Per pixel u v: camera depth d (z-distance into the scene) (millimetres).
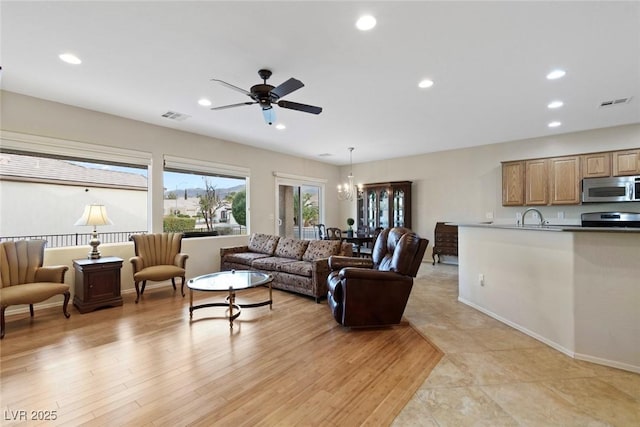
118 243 4262
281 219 7027
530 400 1817
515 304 2959
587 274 2287
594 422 1620
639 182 4375
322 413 1720
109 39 2398
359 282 2906
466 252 3795
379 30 2279
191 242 5133
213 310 3561
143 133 4559
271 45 2488
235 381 2047
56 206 4469
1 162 3797
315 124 4676
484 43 2457
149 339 2723
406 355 2418
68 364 2268
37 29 2256
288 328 3010
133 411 1731
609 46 2494
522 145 5707
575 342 2330
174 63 2785
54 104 3734
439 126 4809
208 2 1965
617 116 4344
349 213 8336
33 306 3445
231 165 5781
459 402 1807
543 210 5543
